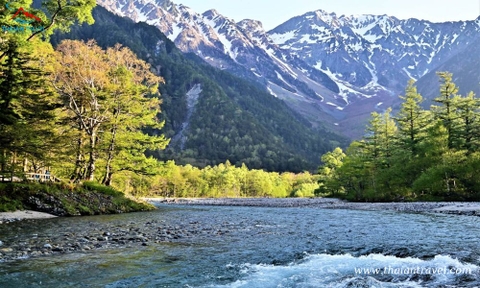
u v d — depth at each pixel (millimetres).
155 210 36594
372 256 10938
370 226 19766
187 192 128375
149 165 39625
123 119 37750
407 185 58469
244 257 11156
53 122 31422
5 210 23328
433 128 54438
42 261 10297
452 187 50500
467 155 52250
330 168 100562
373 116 71750
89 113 35906
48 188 27609
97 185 33531
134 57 43625
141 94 39250
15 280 8422
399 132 68312
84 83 35938
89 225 19219
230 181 137750
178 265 10109
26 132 25141
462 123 58031
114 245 13000
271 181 150750
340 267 9594
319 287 7953
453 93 59656
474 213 28906
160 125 40438
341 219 24984
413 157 58844
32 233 15594
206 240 14391
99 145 36219
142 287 8125
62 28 30750
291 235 15922
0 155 25547
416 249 11992
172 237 15047
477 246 12391
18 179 29500
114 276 8945
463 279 8016
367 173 66625
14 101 27172
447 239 14219
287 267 9797
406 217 26422
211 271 9477
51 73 33812
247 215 29766
